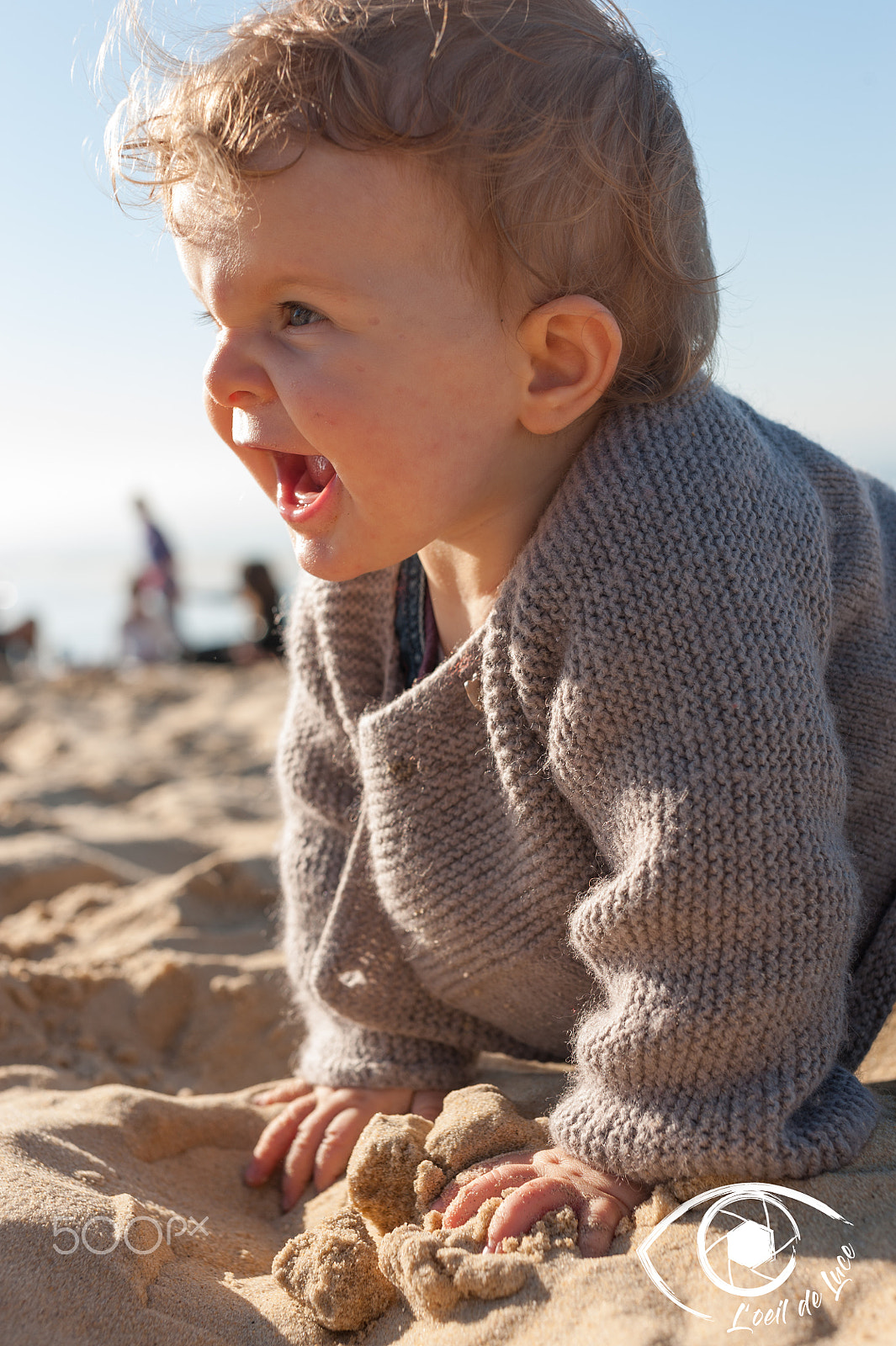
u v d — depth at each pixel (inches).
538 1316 39.3
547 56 47.0
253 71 44.7
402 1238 42.7
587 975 52.8
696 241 52.5
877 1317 36.0
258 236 45.0
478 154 45.0
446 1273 41.3
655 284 50.5
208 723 268.7
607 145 47.9
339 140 44.0
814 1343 35.6
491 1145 49.4
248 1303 44.5
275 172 44.4
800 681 46.8
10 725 271.7
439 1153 48.8
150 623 454.0
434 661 59.0
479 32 45.9
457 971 55.7
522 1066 63.6
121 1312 41.5
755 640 46.3
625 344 50.4
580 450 51.2
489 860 52.9
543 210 46.4
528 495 51.4
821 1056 45.3
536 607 48.3
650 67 51.1
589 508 48.1
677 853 44.4
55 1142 53.6
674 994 44.7
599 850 49.9
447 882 53.7
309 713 64.6
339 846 64.3
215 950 99.0
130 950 97.3
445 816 53.7
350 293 44.9
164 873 135.7
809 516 50.7
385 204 44.5
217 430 51.1
